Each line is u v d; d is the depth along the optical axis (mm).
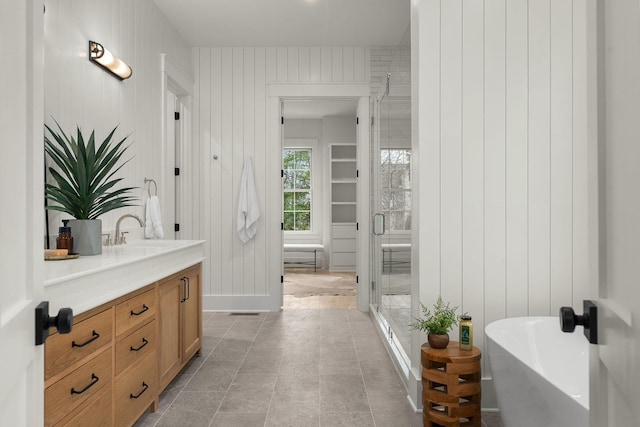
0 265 598
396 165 3367
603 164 668
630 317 541
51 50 2342
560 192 2410
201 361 3209
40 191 785
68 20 2498
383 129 4023
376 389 2717
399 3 3834
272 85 4797
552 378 2260
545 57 2404
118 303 1936
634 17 526
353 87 4812
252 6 3879
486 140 2416
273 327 4160
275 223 4801
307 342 3688
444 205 2416
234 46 4777
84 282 1648
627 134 557
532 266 2418
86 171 2250
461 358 2053
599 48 668
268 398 2580
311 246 7969
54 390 1463
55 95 2379
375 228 4434
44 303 787
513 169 2420
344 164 8258
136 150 3404
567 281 2414
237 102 4797
